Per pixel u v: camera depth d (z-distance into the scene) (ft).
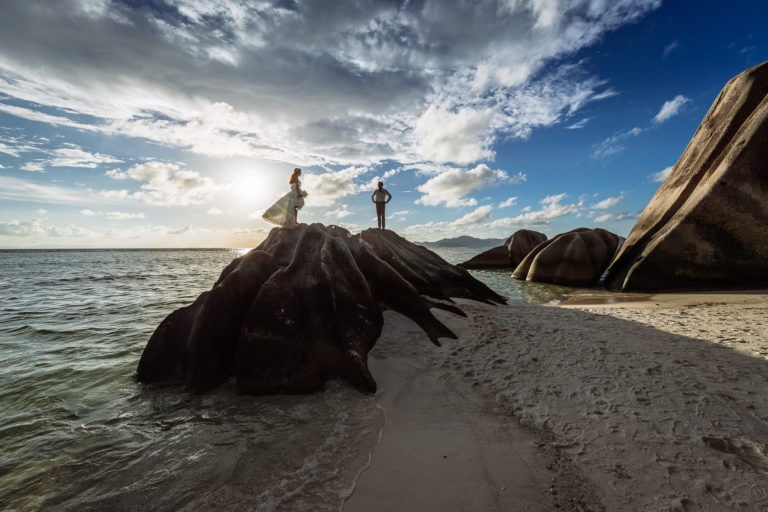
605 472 11.21
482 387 17.83
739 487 10.32
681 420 13.84
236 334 20.89
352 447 13.11
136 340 30.68
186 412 16.56
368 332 22.75
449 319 27.89
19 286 75.87
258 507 10.23
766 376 17.29
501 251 108.37
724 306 34.35
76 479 12.05
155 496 11.00
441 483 11.04
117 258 285.43
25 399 18.66
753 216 43.04
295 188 31.24
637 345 22.74
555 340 24.36
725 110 51.19
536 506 10.02
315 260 25.16
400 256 39.52
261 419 15.55
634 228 60.29
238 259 28.71
